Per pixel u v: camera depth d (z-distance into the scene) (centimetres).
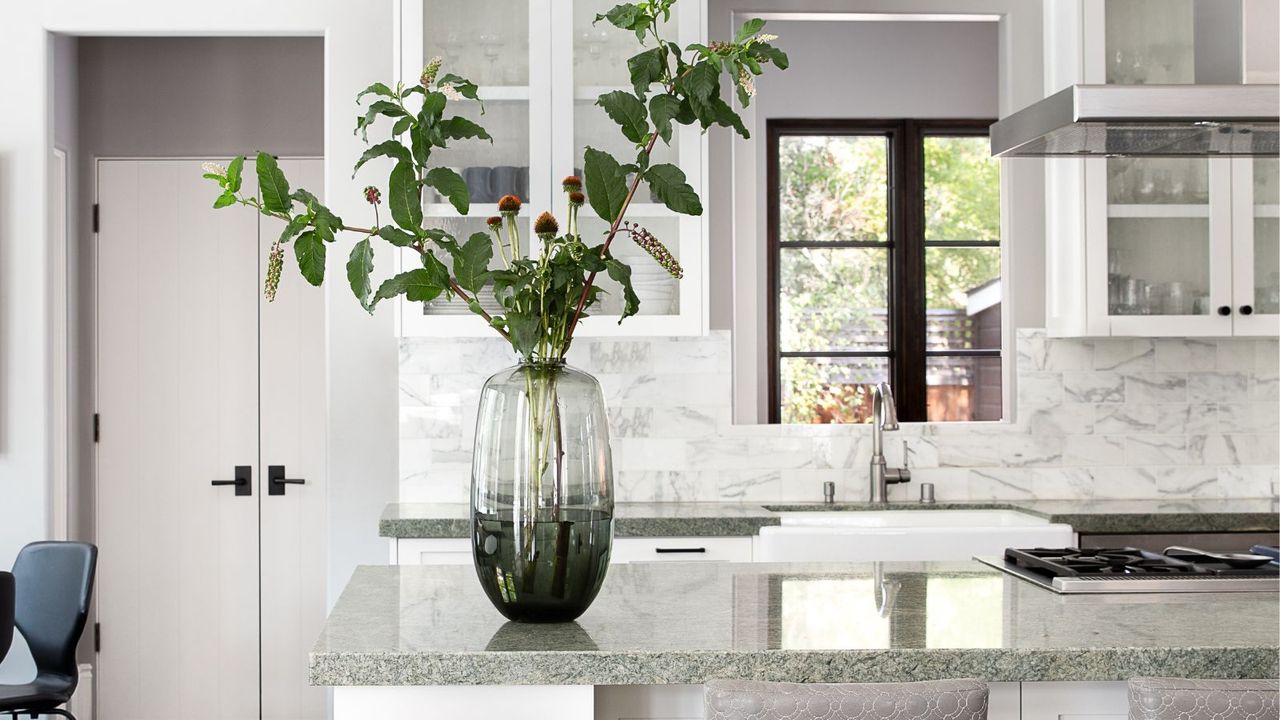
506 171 376
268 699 509
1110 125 268
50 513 394
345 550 407
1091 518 376
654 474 417
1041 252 430
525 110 378
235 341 510
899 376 613
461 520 361
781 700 157
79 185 507
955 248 621
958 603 216
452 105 377
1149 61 401
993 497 427
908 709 158
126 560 506
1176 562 250
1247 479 433
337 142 405
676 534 366
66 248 492
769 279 612
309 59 518
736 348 482
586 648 180
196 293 510
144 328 508
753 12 430
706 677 178
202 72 513
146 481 507
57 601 361
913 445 426
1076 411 430
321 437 511
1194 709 161
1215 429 433
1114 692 197
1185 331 402
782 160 615
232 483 509
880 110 607
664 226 379
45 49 396
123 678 505
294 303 512
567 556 194
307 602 511
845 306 616
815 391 616
